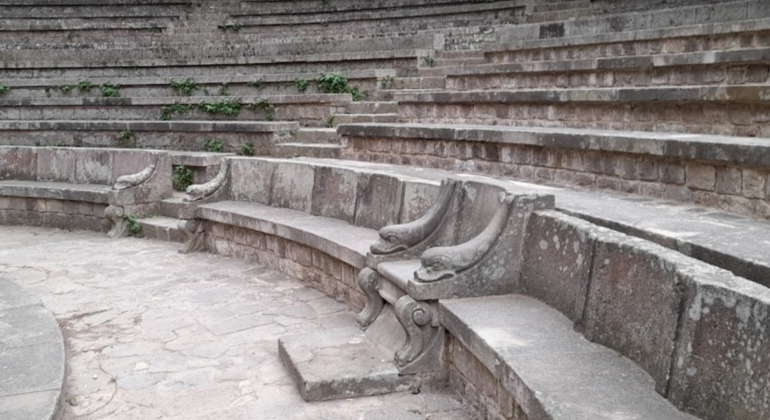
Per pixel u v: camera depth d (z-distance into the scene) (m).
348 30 16.22
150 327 5.23
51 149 9.99
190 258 7.52
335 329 4.81
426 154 8.19
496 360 3.19
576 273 3.61
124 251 7.86
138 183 8.75
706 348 2.48
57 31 16.50
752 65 6.92
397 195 5.71
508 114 8.70
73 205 9.22
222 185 7.98
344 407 3.88
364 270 4.89
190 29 17.02
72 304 5.82
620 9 13.23
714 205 5.06
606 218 4.33
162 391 4.09
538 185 6.30
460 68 10.57
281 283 6.45
